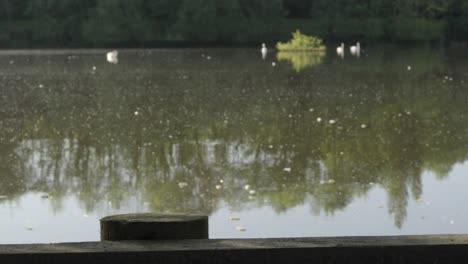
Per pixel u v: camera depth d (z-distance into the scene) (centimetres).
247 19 8706
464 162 1845
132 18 8544
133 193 1573
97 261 352
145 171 1783
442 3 8931
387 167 1803
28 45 8325
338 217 1370
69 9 8569
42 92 3497
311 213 1396
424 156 1928
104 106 2988
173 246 358
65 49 7725
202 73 4578
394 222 1331
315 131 2345
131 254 353
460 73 4575
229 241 366
